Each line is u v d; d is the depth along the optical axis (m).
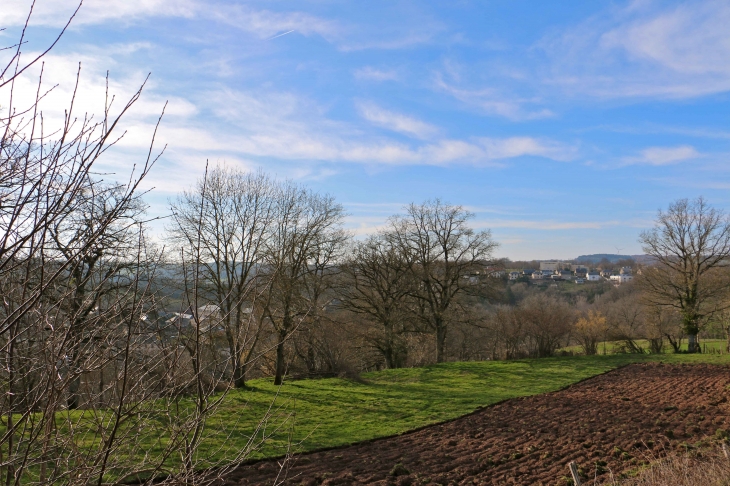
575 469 11.32
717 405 22.88
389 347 39.09
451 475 14.67
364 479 14.11
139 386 4.31
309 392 27.16
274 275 5.49
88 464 4.18
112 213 3.52
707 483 10.23
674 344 44.78
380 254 38.53
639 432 18.70
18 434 4.24
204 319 4.65
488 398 26.66
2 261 3.13
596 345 45.91
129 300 4.04
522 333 43.28
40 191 3.20
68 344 3.78
